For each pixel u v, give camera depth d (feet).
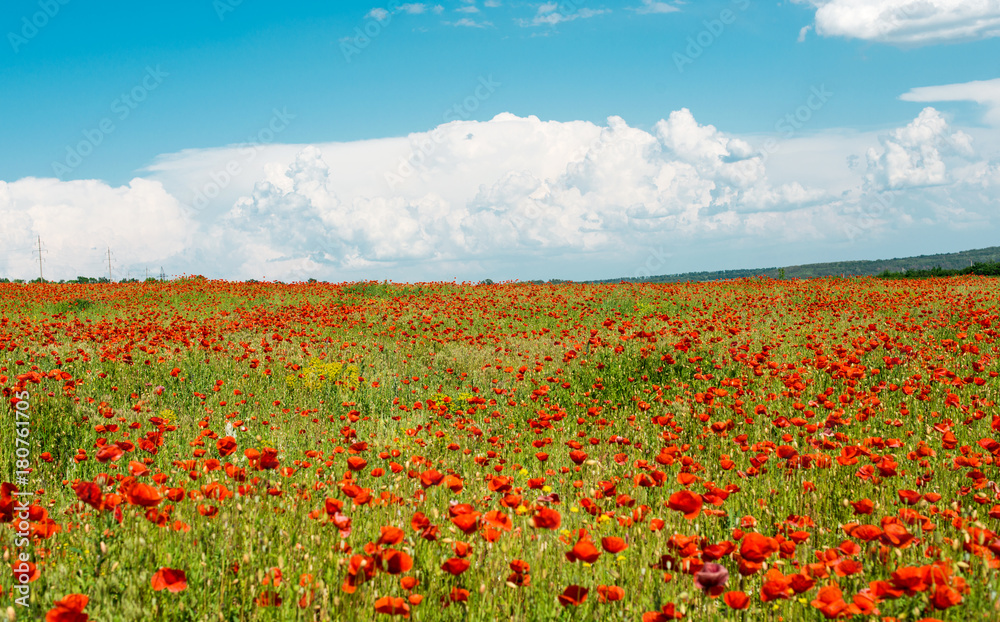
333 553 9.72
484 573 9.34
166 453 17.57
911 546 9.81
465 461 17.28
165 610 8.19
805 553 10.31
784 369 27.76
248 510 10.99
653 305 59.93
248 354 34.68
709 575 7.77
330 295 74.84
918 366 27.37
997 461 13.96
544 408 23.41
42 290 79.20
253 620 8.20
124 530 10.10
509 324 51.67
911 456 14.66
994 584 8.41
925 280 84.33
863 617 7.95
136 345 34.50
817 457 13.84
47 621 6.59
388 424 24.07
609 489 11.28
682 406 23.81
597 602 8.61
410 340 42.32
